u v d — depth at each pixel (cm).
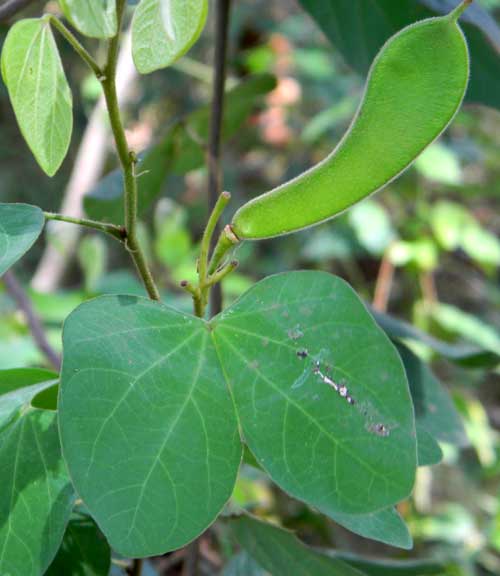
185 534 15
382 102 17
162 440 15
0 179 81
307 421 16
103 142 60
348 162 18
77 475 15
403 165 18
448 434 29
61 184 83
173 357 16
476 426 64
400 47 17
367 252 85
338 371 16
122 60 54
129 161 18
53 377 20
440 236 70
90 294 46
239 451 16
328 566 22
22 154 81
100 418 15
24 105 17
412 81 17
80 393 15
